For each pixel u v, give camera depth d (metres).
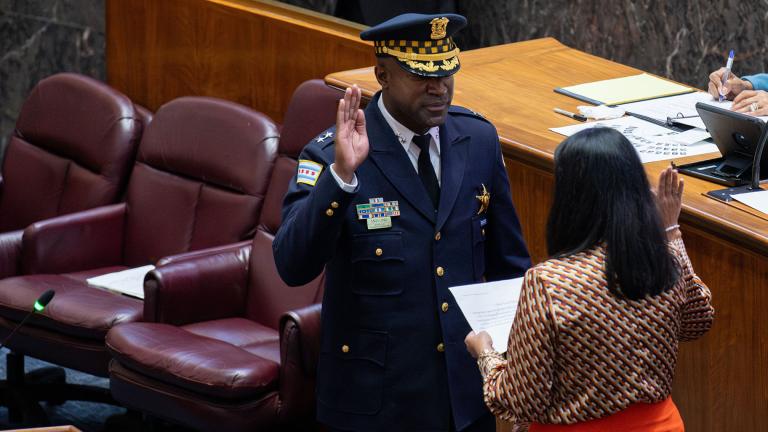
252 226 16.52
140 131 18.56
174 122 17.47
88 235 17.69
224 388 13.34
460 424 10.30
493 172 10.64
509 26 20.61
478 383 10.45
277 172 16.09
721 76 13.52
